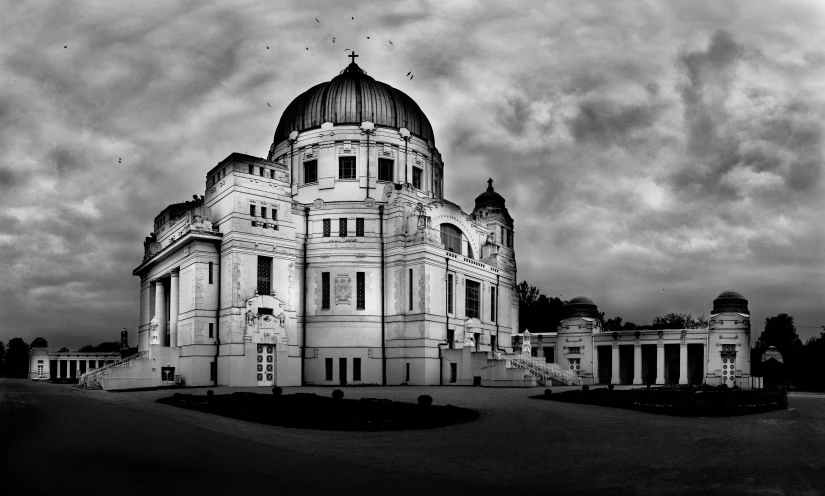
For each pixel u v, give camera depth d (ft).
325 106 296.51
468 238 309.01
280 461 76.84
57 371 446.19
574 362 319.68
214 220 254.68
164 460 74.33
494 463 79.92
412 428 113.50
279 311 247.70
